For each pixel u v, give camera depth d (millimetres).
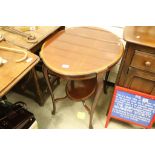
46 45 1229
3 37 1192
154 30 1137
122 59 1146
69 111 1627
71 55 1141
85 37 1313
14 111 1203
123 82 1267
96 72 1026
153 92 1248
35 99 1683
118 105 1336
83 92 1369
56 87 1863
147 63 1072
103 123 1521
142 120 1346
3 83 882
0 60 978
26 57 1030
